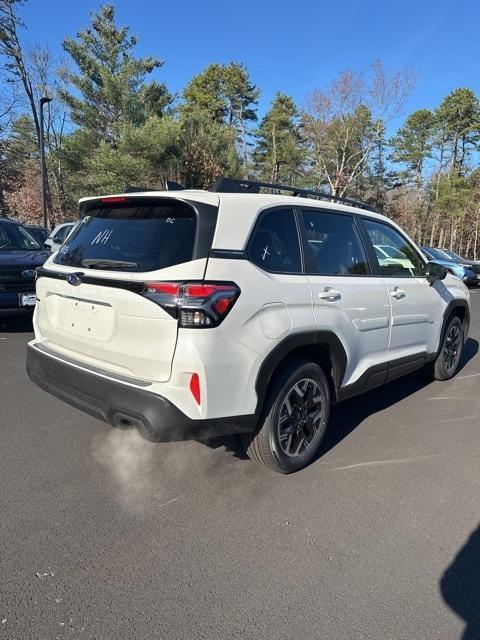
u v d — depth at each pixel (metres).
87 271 3.07
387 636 2.03
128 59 31.98
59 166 36.00
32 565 2.37
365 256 3.95
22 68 31.25
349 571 2.41
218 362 2.67
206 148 30.48
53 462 3.40
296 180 46.97
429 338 4.87
